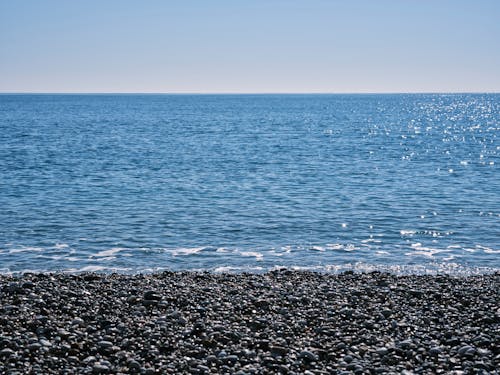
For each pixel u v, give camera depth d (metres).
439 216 28.95
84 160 52.56
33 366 10.05
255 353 10.83
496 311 13.46
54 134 86.56
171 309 13.41
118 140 76.62
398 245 23.64
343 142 77.00
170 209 30.14
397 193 35.75
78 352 10.74
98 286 15.55
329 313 13.26
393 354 10.73
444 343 11.37
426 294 15.05
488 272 19.91
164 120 137.38
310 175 44.00
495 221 27.86
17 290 14.60
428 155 60.50
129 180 40.38
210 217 28.41
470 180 41.72
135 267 20.39
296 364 10.34
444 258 21.75
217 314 13.08
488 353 10.73
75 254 21.88
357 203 32.34
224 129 103.94
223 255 21.98
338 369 10.15
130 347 11.03
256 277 17.45
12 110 199.12
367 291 15.34
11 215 28.22
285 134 91.75
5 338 11.02
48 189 36.12
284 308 13.62
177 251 22.47
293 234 25.28
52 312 12.95
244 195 34.72
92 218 27.81
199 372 9.98
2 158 53.16
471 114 198.25
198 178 41.81
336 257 21.86
